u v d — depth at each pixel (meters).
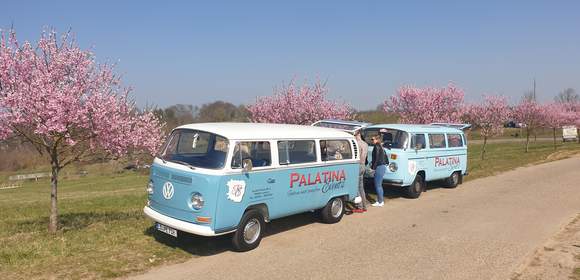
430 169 13.75
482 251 7.96
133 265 6.70
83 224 9.61
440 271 6.91
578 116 44.28
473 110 28.95
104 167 35.06
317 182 9.11
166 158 7.81
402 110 24.95
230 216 7.29
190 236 8.32
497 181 17.00
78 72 7.93
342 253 7.71
